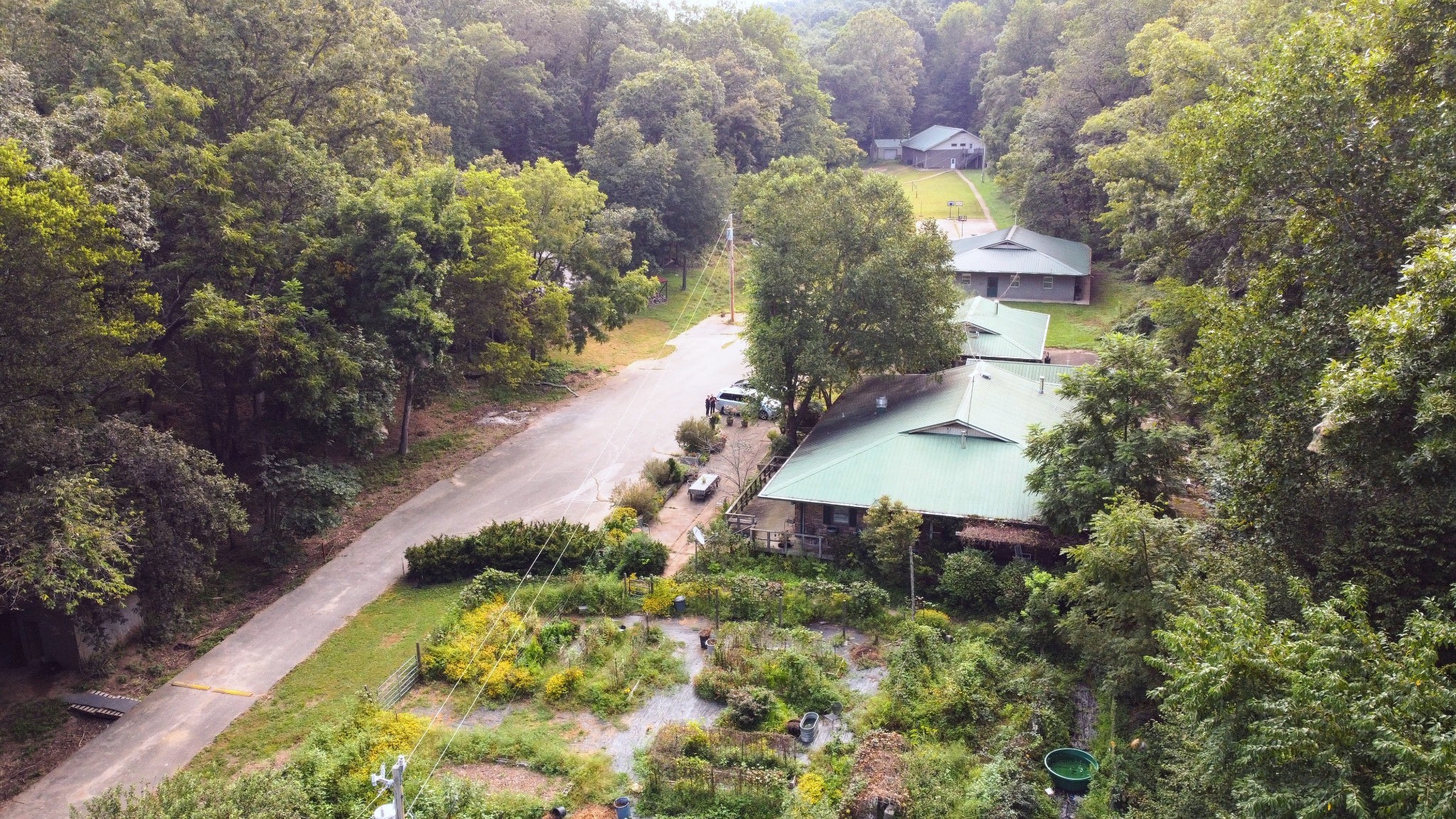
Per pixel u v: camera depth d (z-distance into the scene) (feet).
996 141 354.54
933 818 67.82
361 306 129.70
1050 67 349.41
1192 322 129.29
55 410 90.07
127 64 132.57
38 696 90.99
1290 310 88.63
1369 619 58.95
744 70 325.62
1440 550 58.70
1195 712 52.08
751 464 148.97
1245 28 169.58
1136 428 93.97
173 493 92.53
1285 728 43.91
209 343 109.91
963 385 128.16
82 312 90.53
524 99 286.25
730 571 111.45
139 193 102.83
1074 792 71.36
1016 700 82.33
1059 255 231.09
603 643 95.96
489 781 76.84
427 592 110.73
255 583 112.68
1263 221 87.15
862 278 127.85
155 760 81.92
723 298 271.28
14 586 76.74
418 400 151.64
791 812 68.59
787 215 134.51
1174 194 155.22
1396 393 52.70
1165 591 70.23
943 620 96.02
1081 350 192.65
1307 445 65.87
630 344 224.74
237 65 136.98
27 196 81.35
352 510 131.75
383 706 85.87
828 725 82.64
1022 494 105.50
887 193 132.36
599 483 141.49
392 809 57.31
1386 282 70.13
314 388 111.75
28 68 132.46
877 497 108.58
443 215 142.51
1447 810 36.14
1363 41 77.97
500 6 309.63
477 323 159.43
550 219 189.26
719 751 77.56
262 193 123.34
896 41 446.19
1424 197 68.54
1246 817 45.09
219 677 94.17
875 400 136.67
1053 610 88.63
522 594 105.81
